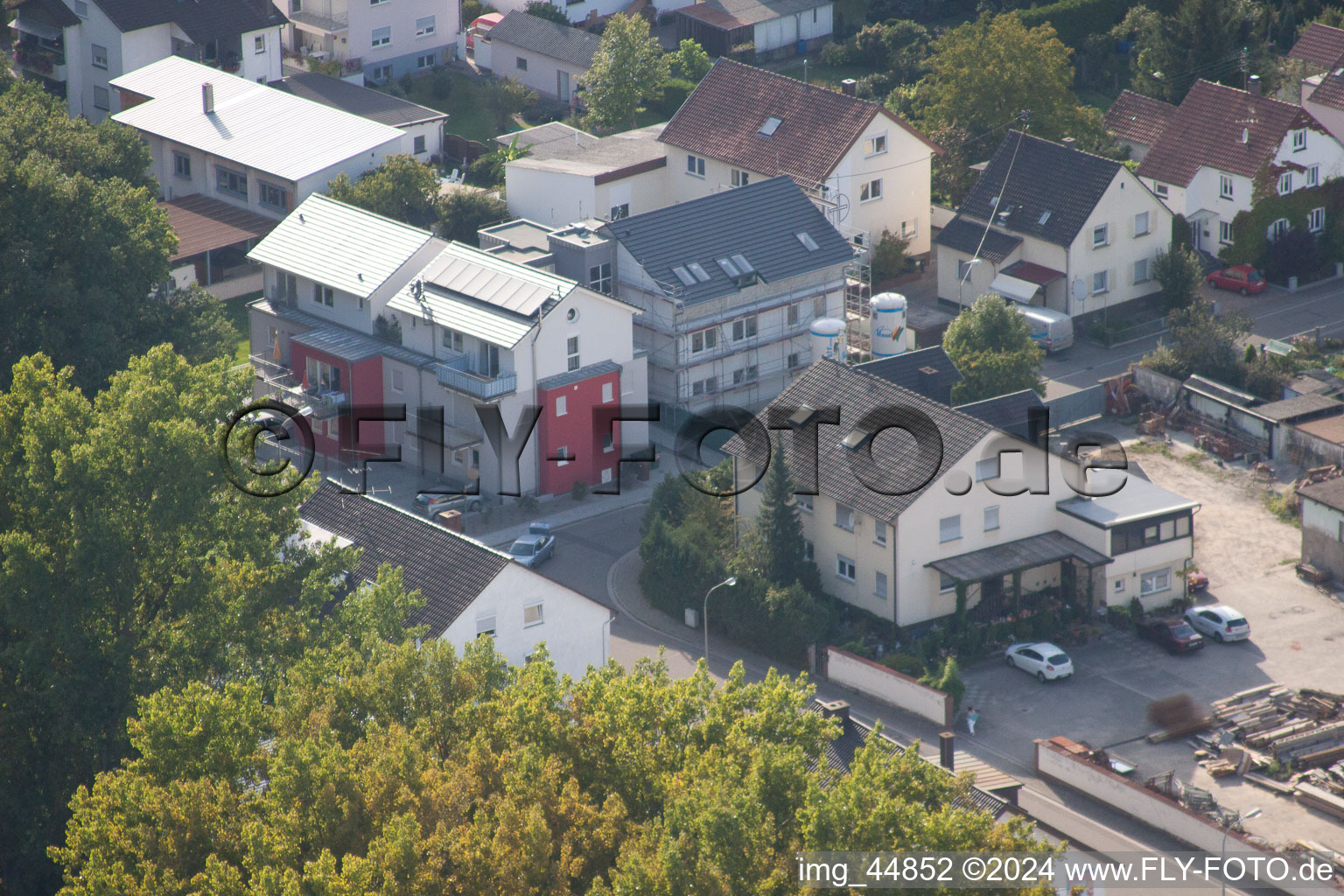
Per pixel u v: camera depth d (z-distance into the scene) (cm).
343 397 13400
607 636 10469
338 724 7569
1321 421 13375
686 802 6569
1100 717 10569
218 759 7219
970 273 15788
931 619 11388
